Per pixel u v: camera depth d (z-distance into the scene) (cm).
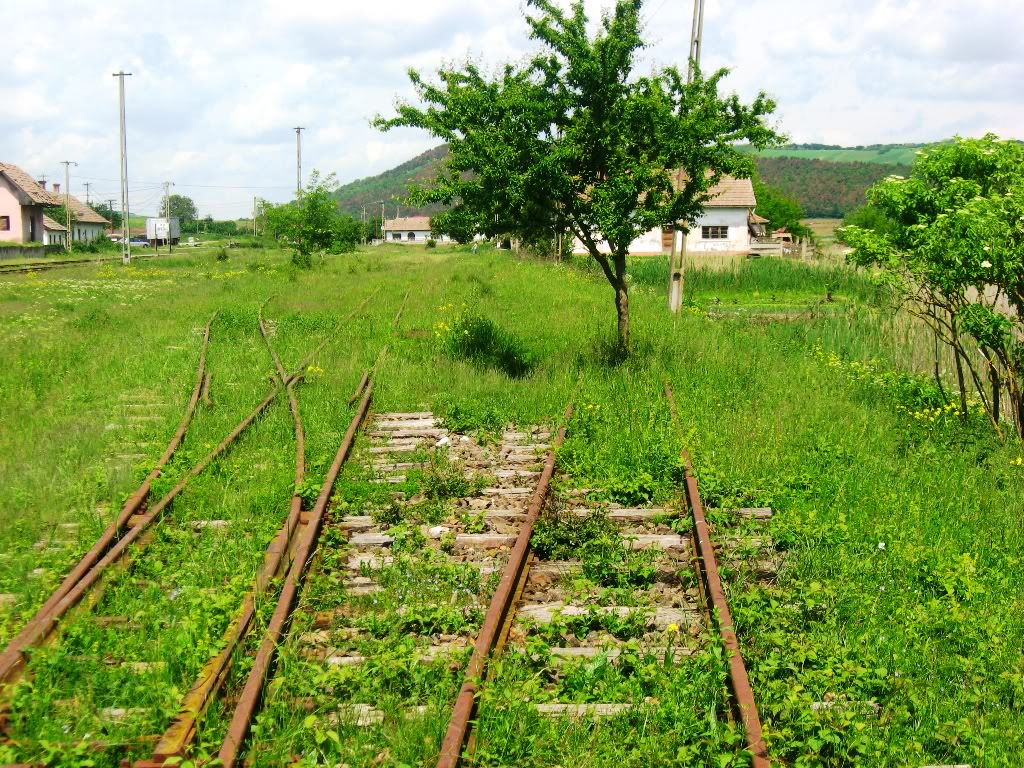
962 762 470
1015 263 1011
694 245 5988
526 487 868
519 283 3059
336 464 885
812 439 1041
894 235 1188
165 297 2772
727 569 670
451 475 870
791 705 484
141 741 446
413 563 678
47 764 432
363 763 445
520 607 614
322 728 463
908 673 551
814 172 19162
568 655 546
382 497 831
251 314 2144
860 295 2397
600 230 1443
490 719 462
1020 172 1129
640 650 557
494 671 504
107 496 831
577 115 1400
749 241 6041
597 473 905
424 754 448
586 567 664
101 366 1473
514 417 1155
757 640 566
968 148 1142
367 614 595
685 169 1445
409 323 2002
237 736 437
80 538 719
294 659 520
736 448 980
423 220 16612
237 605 582
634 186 1370
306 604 601
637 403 1177
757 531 751
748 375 1391
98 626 568
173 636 547
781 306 2762
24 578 643
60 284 3219
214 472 889
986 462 1004
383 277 3600
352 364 1466
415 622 591
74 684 505
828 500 845
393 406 1214
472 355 1529
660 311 2228
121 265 5122
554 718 481
